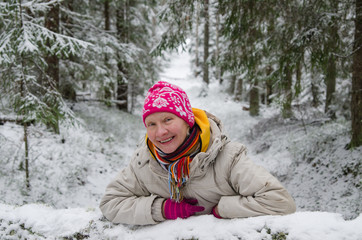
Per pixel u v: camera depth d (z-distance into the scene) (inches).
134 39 550.6
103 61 380.2
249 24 206.2
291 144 299.9
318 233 42.9
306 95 438.0
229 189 51.8
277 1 190.4
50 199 190.1
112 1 441.4
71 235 62.1
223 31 227.9
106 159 296.4
